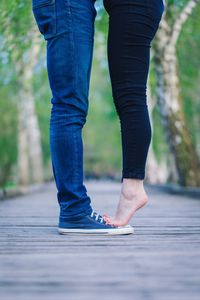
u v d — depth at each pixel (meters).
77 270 1.88
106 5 3.03
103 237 2.87
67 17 2.97
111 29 2.97
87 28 3.03
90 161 61.41
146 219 4.22
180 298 1.49
